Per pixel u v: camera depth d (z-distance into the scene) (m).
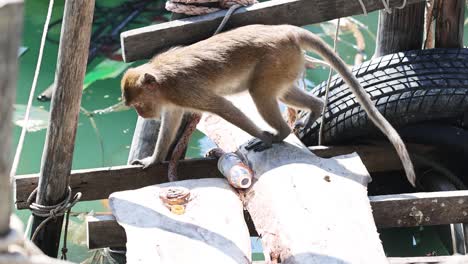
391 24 12.88
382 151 12.25
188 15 11.08
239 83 10.48
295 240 8.37
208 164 10.94
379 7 11.06
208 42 10.39
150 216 8.80
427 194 9.84
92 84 17.36
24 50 18.39
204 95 10.19
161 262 8.00
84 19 9.10
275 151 10.21
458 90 11.73
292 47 10.36
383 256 8.16
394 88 11.90
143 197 9.18
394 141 10.09
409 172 10.02
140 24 19.41
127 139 15.79
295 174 9.54
